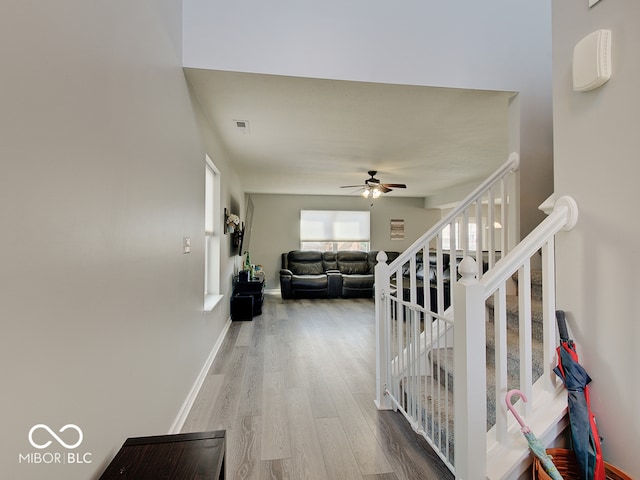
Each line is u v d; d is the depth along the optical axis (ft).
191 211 7.86
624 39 3.96
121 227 4.09
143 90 4.78
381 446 6.15
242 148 13.26
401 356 7.01
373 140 12.19
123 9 4.13
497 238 23.41
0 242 2.26
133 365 4.44
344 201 26.66
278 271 25.89
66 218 2.99
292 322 15.70
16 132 2.40
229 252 15.46
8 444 2.33
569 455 4.25
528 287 4.51
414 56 7.82
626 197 3.97
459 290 4.39
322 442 6.27
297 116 9.82
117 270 3.98
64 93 2.96
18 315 2.43
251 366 10.13
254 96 8.42
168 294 6.01
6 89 2.31
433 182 20.65
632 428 3.92
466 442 4.26
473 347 4.25
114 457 3.62
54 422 2.82
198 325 8.66
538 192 8.19
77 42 3.15
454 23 7.98
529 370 4.50
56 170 2.85
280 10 7.36
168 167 6.01
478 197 7.89
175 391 6.49
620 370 4.04
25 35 2.49
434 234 7.49
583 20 4.50
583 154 4.50
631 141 3.90
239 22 7.21
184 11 7.03
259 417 7.16
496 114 9.71
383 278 7.55
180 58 6.84
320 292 22.34
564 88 4.80
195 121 8.23
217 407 7.59
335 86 7.88
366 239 26.76
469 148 13.24
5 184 2.31
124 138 4.17
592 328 4.36
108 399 3.76
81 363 3.22
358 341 12.73
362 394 8.27
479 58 8.06
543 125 8.24
